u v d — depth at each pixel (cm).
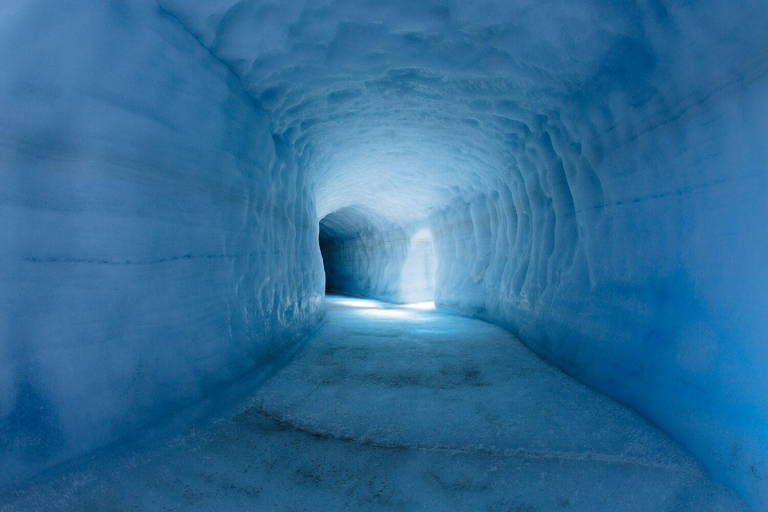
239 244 374
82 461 204
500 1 296
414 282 1345
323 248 2117
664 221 285
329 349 522
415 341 582
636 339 308
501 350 520
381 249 1499
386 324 752
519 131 521
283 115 484
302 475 235
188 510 195
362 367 443
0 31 193
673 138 268
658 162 286
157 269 262
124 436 227
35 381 197
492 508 210
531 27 310
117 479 202
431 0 314
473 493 221
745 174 217
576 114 374
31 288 198
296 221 580
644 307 304
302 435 281
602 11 258
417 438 279
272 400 332
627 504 210
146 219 254
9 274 191
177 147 283
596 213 381
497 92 443
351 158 769
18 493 178
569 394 345
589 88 339
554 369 422
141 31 256
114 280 232
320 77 426
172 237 277
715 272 238
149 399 246
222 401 302
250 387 343
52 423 199
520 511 207
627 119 309
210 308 318
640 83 284
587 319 382
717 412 226
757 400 203
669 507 207
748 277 215
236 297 364
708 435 229
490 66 387
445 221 1027
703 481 220
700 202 251
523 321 572
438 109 535
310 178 701
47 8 206
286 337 478
